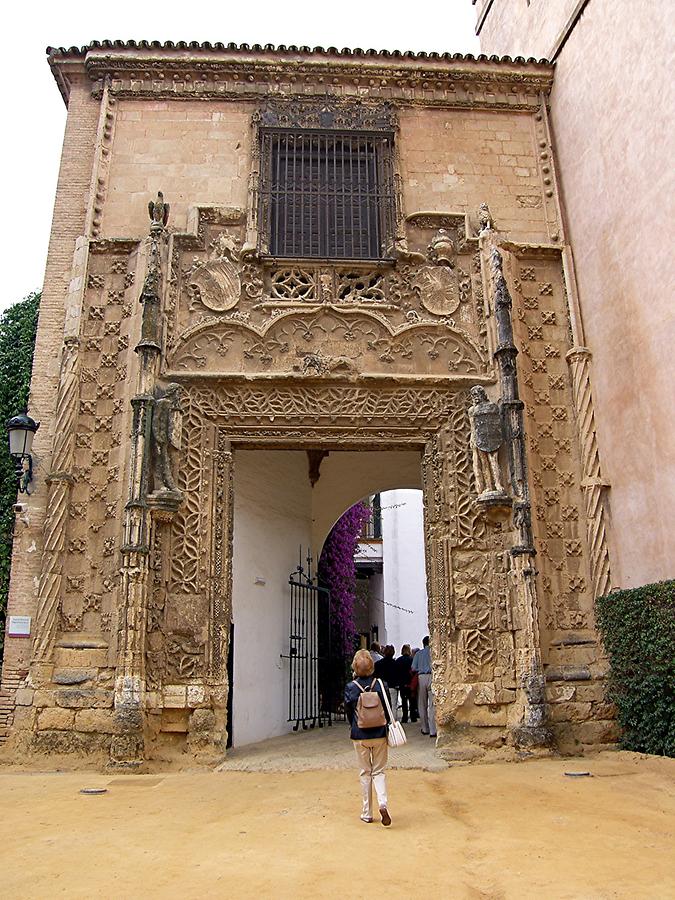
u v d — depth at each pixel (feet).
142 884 16.29
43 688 34.81
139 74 45.01
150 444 37.19
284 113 44.96
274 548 49.75
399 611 99.35
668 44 35.01
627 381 37.93
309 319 41.06
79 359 39.58
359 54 45.75
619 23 39.45
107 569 36.68
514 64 46.75
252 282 41.55
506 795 26.66
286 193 43.83
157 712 34.68
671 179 34.73
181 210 42.91
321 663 58.49
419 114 46.26
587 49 42.91
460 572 38.17
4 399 43.65
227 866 17.69
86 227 41.98
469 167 45.44
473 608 37.58
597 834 20.85
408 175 44.83
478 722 36.01
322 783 29.53
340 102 45.68
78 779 30.91
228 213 42.57
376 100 46.01
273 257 41.65
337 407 40.01
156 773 32.81
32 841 20.30
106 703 34.58
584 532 39.63
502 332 40.29
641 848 19.39
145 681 34.42
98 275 41.47
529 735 35.04
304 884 16.20
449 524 38.93
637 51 37.68
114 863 18.03
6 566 38.93
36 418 39.22
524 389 41.01
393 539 102.06
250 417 39.40
